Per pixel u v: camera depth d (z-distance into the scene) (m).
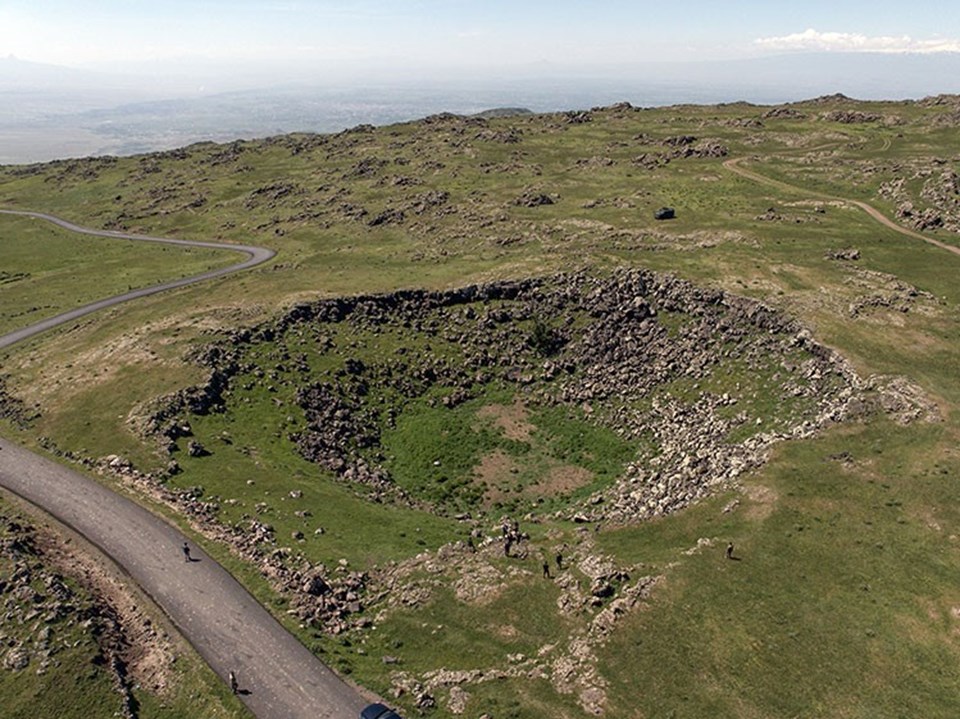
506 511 70.25
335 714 40.47
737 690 40.84
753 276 96.75
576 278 103.94
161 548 54.56
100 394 80.06
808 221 118.00
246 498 62.78
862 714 38.88
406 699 41.62
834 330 81.12
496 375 94.81
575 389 90.75
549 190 152.50
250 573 52.12
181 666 43.62
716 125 187.88
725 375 83.12
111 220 183.50
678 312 94.75
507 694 41.53
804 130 170.88
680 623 46.06
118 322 104.19
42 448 70.06
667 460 72.62
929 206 116.38
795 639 44.16
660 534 57.03
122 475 64.44
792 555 51.28
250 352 90.25
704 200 134.12
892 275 94.31
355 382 90.19
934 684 40.44
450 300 104.50
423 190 166.12
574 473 76.75
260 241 155.38
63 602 47.34
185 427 73.19
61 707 40.62
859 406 67.06
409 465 79.06
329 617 48.94
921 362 74.25
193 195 194.12
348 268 120.94
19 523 56.16
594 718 39.56
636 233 119.62
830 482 58.31
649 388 87.12
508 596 50.94
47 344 98.94
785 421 70.44
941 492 55.28
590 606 49.00
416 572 54.38
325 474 71.44
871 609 45.97
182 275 132.62
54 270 144.38
